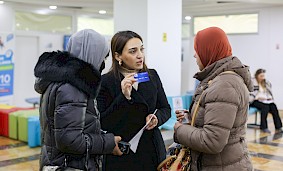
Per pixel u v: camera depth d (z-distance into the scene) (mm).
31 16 10492
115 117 2121
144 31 6039
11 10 9953
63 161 1577
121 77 2156
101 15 12203
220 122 1644
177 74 6551
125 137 2121
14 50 10031
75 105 1501
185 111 1997
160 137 2240
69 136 1479
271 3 9594
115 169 2129
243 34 11078
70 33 11430
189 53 12375
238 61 1787
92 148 1555
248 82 1822
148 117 2111
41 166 1631
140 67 2152
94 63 1651
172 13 6371
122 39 2123
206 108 1705
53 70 1505
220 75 1742
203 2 9414
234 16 11211
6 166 4684
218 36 1796
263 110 7355
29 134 5676
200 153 1803
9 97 9945
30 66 10602
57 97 1508
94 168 1647
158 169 2004
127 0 6234
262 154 5527
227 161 1748
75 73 1496
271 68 10602
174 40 6449
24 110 6699
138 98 2137
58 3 9820
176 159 1850
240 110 1727
